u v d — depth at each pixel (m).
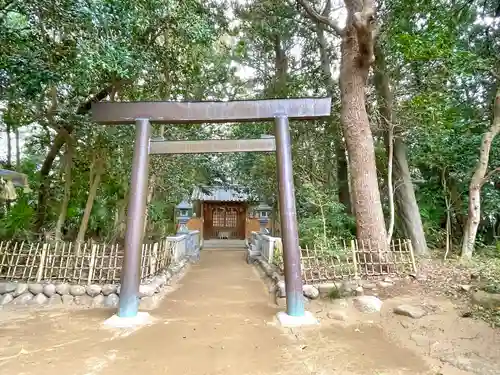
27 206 7.16
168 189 11.01
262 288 6.45
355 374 2.83
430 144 7.46
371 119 7.63
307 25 9.67
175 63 6.89
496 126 6.68
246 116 4.82
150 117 4.80
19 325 4.06
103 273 5.39
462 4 7.57
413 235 7.70
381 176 8.90
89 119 6.69
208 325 4.15
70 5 3.68
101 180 8.66
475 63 6.79
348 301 4.72
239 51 10.69
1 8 4.03
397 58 7.24
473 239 6.75
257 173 11.16
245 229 17.47
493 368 2.83
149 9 5.21
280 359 3.13
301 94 9.63
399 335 3.74
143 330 3.93
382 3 7.44
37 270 5.23
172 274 6.98
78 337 3.68
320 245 5.50
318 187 8.31
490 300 4.02
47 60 4.57
